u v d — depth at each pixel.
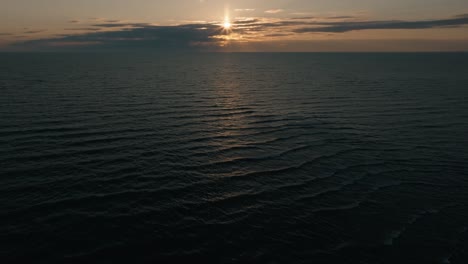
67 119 30.30
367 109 39.31
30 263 11.04
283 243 12.78
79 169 19.05
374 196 16.88
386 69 107.19
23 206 14.65
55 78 65.94
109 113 33.59
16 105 35.50
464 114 36.09
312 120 33.53
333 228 13.90
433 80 70.94
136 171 19.17
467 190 17.66
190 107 38.94
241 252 12.18
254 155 22.75
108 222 13.78
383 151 23.88
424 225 14.23
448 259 12.04
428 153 23.44
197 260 11.65
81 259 11.40
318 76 83.69
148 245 12.41
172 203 15.64
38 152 21.45
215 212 14.98
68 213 14.29
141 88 54.19
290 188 17.67
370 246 12.70
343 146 24.98
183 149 23.50
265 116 35.25
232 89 56.97
